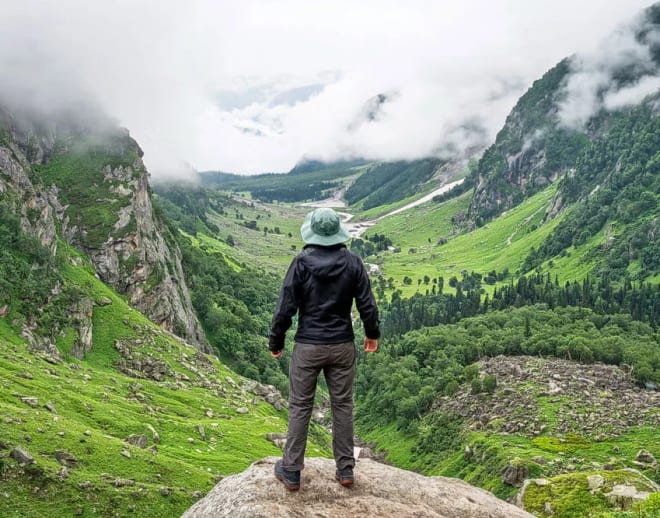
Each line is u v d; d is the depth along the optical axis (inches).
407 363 7111.2
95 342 4318.4
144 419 3129.9
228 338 6786.4
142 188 6422.2
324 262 503.5
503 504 588.7
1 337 3467.0
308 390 517.7
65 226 5585.6
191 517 522.6
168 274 6284.5
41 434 2330.2
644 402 5162.4
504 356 6717.5
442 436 5536.4
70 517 1956.2
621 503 1679.4
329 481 545.3
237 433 3454.7
